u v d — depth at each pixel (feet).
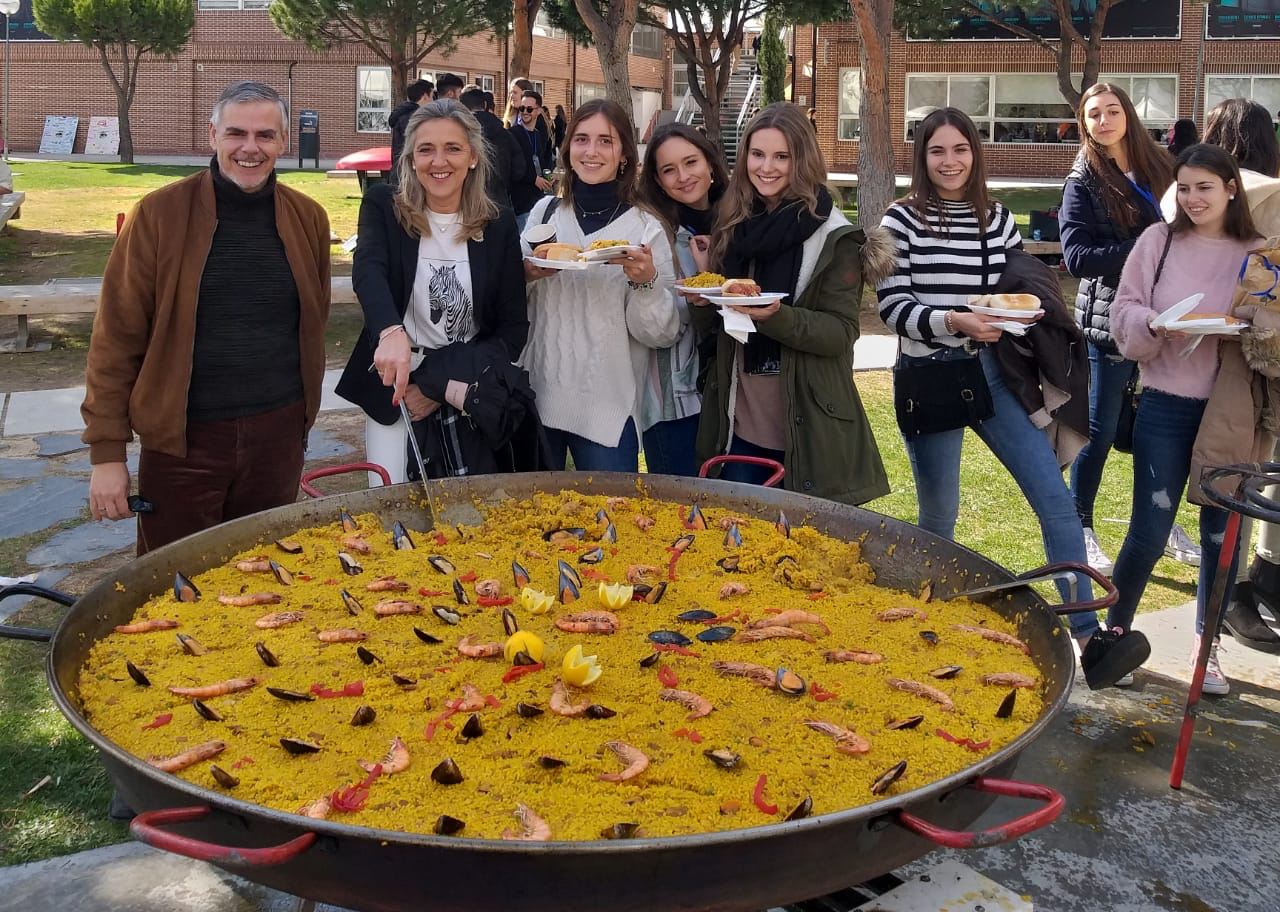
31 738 10.36
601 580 8.24
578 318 11.85
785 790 5.38
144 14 81.76
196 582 8.03
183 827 5.11
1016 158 90.27
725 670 6.64
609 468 11.92
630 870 4.46
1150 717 11.29
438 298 10.91
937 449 12.00
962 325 10.71
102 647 6.89
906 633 7.43
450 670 6.61
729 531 9.07
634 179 12.25
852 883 5.01
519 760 5.60
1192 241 11.21
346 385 11.55
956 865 7.16
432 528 9.52
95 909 8.09
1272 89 85.30
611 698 6.30
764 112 11.02
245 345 10.02
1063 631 6.72
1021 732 6.07
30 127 100.78
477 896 4.53
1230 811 9.68
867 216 37.24
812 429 11.01
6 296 27.53
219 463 10.18
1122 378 14.33
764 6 61.36
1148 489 11.51
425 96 33.45
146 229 9.48
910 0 57.26
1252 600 12.82
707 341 12.14
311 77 98.22
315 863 4.65
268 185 9.92
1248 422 10.76
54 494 17.51
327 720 6.01
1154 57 86.02
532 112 34.17
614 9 36.06
